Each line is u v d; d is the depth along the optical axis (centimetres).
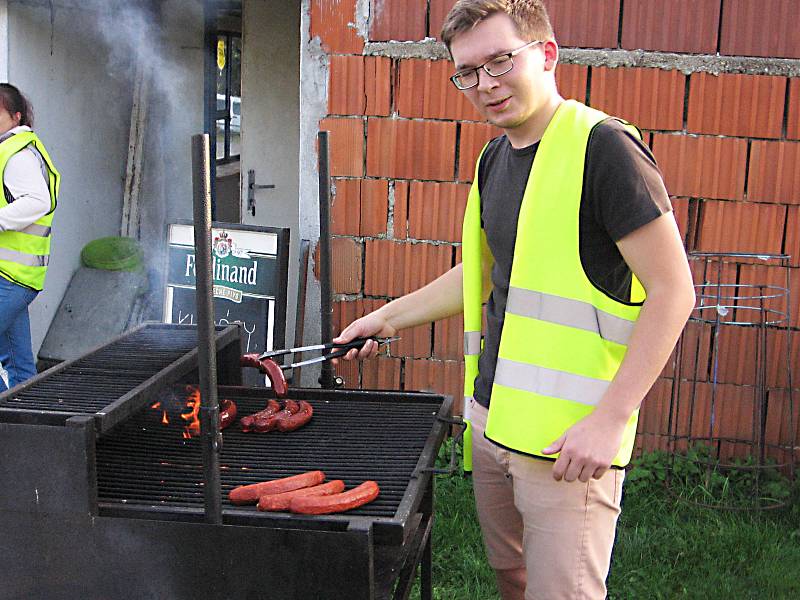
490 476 252
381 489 219
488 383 244
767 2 416
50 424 202
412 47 432
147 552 201
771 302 437
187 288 478
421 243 448
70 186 602
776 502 422
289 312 560
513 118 211
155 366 260
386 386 459
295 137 628
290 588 196
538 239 213
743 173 430
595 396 212
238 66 700
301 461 241
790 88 421
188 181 673
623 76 427
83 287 599
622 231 198
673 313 196
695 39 421
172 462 242
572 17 425
